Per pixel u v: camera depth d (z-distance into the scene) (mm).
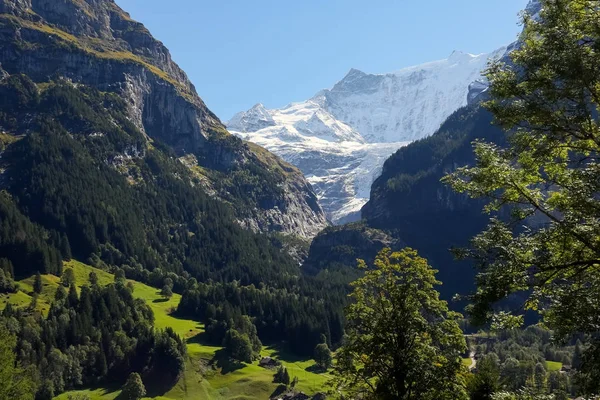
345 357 35719
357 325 36375
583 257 22656
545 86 22016
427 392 32562
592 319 20250
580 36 21734
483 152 25453
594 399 20016
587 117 21484
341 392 37000
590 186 21312
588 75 20484
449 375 32844
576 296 20984
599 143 22484
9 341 61750
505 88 23234
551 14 22391
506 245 23422
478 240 24234
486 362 34594
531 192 25281
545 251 23359
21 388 58719
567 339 21328
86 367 153500
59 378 142000
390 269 36312
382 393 33500
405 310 34281
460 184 26078
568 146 24531
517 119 23531
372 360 35062
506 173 24219
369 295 36844
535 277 23203
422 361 33344
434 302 34969
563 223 22094
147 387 154250
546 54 21688
